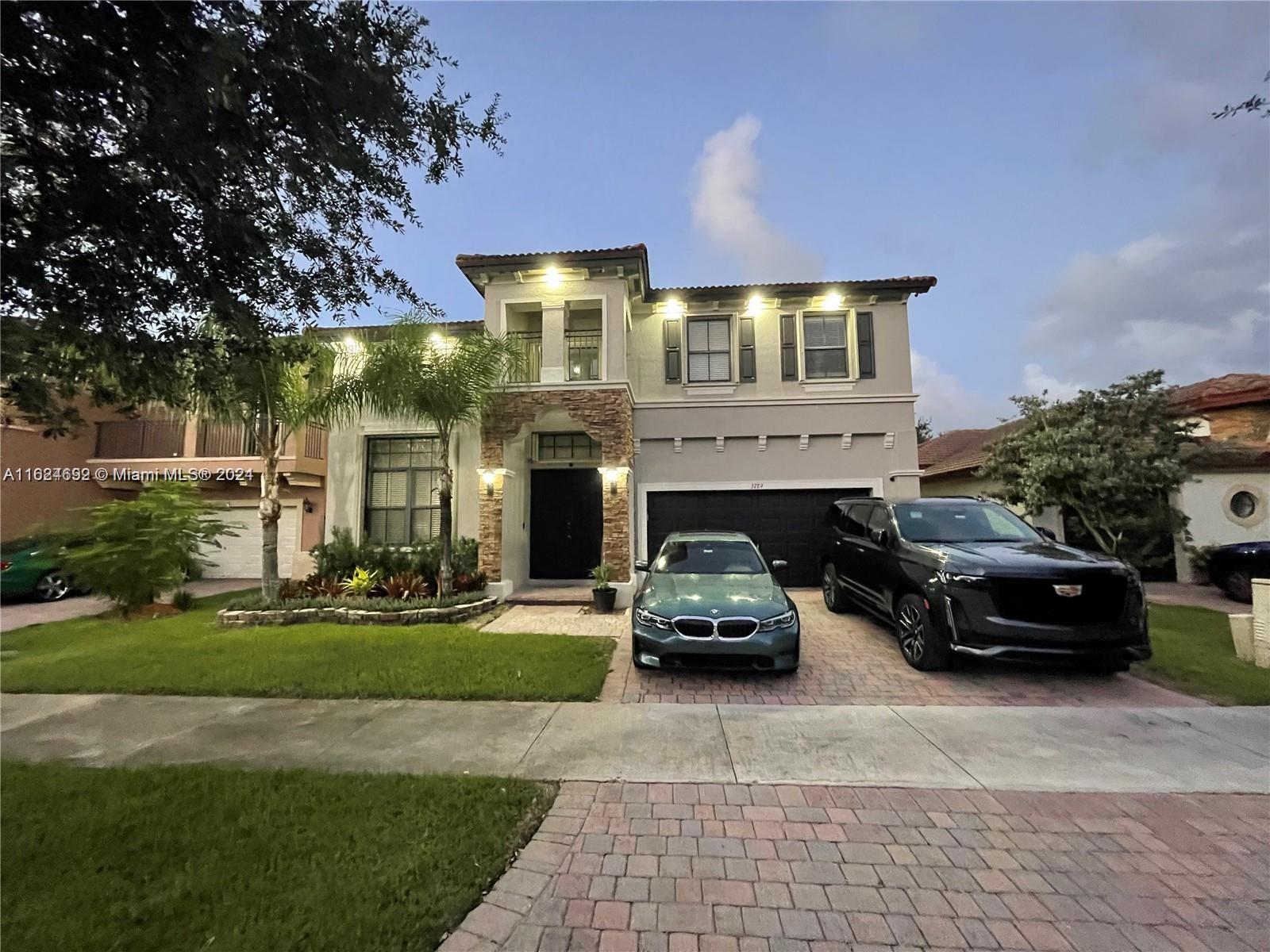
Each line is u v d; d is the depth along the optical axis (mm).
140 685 6102
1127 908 2695
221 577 16094
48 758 4418
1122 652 5668
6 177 2699
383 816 3447
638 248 11086
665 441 12906
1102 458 9477
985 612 5781
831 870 2994
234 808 3549
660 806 3646
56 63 2713
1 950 2387
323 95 3238
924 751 4410
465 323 12820
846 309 13016
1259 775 3992
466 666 6582
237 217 3309
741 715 5203
